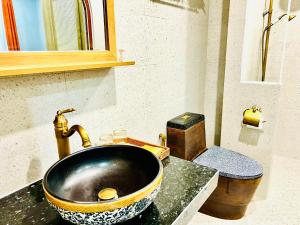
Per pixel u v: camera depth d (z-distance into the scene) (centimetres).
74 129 79
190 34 185
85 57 96
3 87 78
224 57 208
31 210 74
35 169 92
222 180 154
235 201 160
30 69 72
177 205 74
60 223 68
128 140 120
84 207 54
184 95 192
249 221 169
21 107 84
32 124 88
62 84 96
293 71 236
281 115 255
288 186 210
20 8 76
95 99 112
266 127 182
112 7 105
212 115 230
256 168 156
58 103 95
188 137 163
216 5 202
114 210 55
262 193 193
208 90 225
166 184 86
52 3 85
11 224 68
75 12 92
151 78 149
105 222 57
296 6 219
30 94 85
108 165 86
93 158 85
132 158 85
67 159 78
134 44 130
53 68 78
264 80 200
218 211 172
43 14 83
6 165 83
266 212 178
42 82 88
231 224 167
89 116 110
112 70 118
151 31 141
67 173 78
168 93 170
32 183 91
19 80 82
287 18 173
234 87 191
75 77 100
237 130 197
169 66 165
